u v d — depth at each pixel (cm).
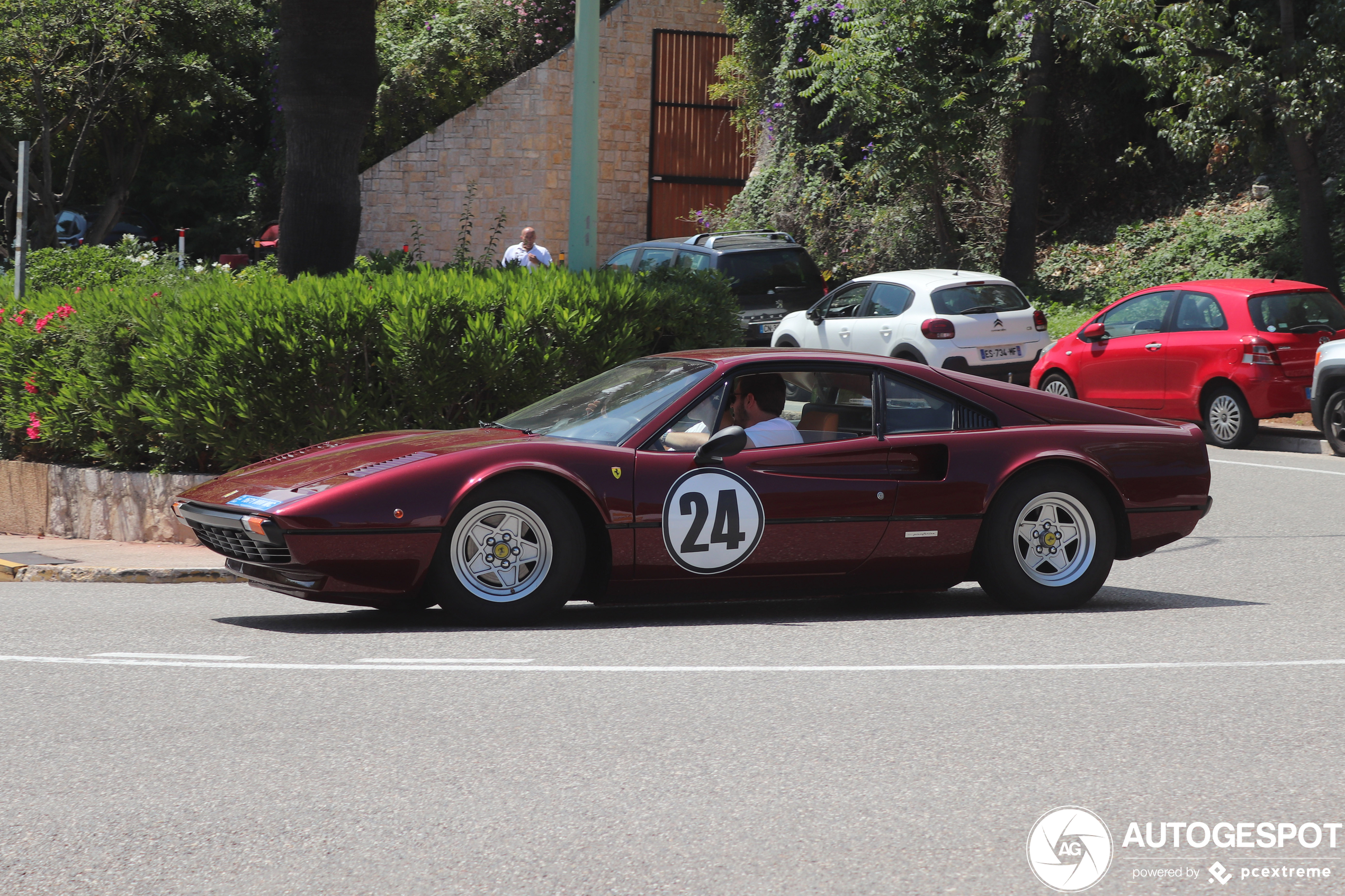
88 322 1182
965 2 2777
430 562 735
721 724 563
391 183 3609
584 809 456
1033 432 827
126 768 501
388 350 1138
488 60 3612
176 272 1467
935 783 487
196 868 404
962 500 807
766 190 3291
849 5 2775
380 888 389
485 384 1149
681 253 2278
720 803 464
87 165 3909
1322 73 2098
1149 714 584
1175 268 2630
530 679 641
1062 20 2327
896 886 392
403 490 726
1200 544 1142
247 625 793
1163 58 2209
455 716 574
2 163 3409
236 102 3609
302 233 1408
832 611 845
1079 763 512
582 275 1235
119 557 1068
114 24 3142
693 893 386
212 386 1112
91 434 1216
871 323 2036
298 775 493
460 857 413
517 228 3625
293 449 1125
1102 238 2948
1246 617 825
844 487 784
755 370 789
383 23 3747
